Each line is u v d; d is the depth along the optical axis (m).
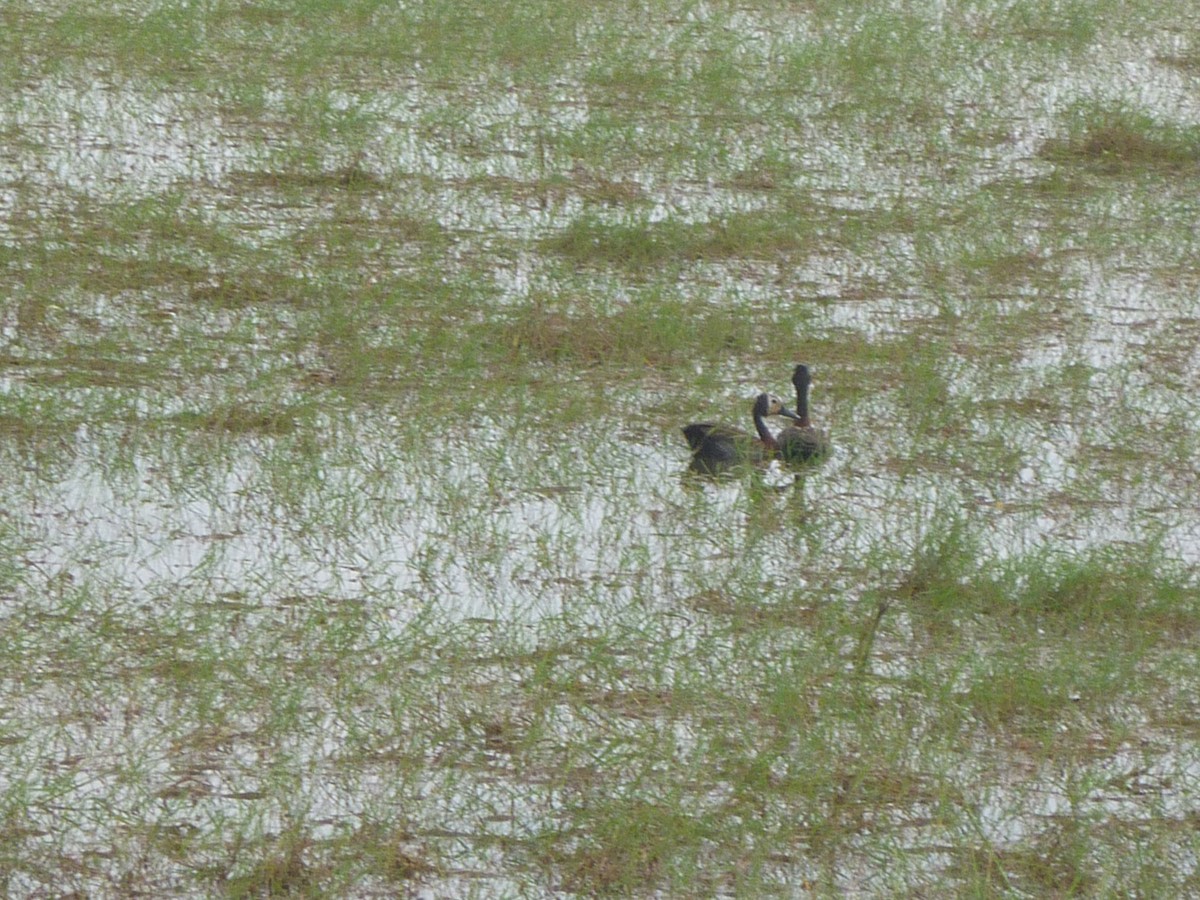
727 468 13.04
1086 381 15.06
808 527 12.33
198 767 9.06
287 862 8.17
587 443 13.62
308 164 19.77
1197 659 10.62
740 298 16.73
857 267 17.81
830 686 10.15
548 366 15.08
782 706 9.77
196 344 14.99
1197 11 29.50
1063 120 23.22
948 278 17.62
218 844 8.37
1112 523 12.66
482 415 14.01
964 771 9.36
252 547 11.70
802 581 11.57
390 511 12.33
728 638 10.72
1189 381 15.41
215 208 18.36
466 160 20.50
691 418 14.20
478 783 9.02
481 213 18.77
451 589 11.25
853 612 11.09
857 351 15.65
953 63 25.48
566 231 18.14
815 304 16.78
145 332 15.22
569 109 22.73
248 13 26.23
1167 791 9.25
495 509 12.47
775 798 9.00
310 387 14.32
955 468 13.52
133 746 9.23
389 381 14.54
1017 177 20.89
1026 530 12.48
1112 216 19.62
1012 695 10.04
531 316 15.67
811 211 19.25
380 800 8.81
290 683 9.90
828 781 9.14
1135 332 16.47
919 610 11.17
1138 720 9.97
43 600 10.77
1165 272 18.08
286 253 17.14
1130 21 28.52
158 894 8.01
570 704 9.82
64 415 13.43
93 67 23.19
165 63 23.48
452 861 8.37
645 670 10.29
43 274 16.16
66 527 11.84
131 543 11.66
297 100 22.30
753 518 12.40
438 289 16.34
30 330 14.98
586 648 10.45
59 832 8.44
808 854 8.56
